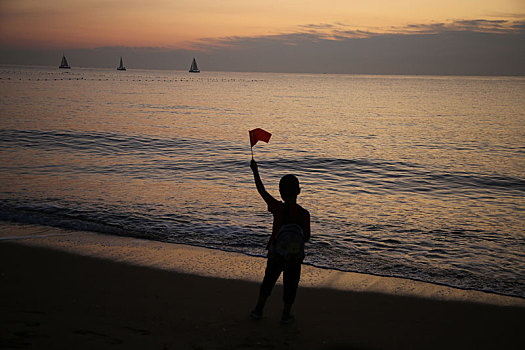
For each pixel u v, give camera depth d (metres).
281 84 137.88
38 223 7.60
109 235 7.09
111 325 3.79
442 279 5.68
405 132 25.11
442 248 7.00
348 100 58.44
